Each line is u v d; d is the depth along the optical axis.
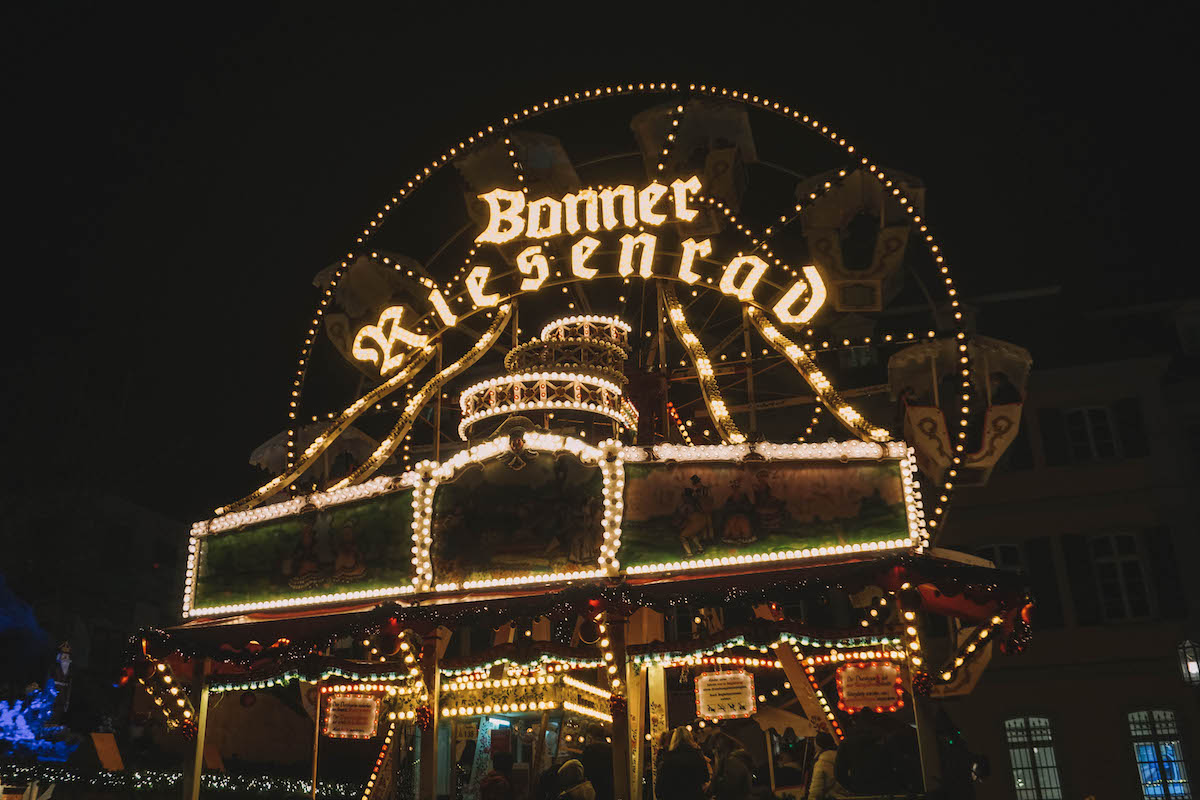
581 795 10.52
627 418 14.07
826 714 13.14
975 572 9.98
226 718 20.27
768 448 11.34
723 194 15.52
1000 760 21.45
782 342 13.59
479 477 11.99
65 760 14.96
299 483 14.55
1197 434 22.75
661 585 10.50
